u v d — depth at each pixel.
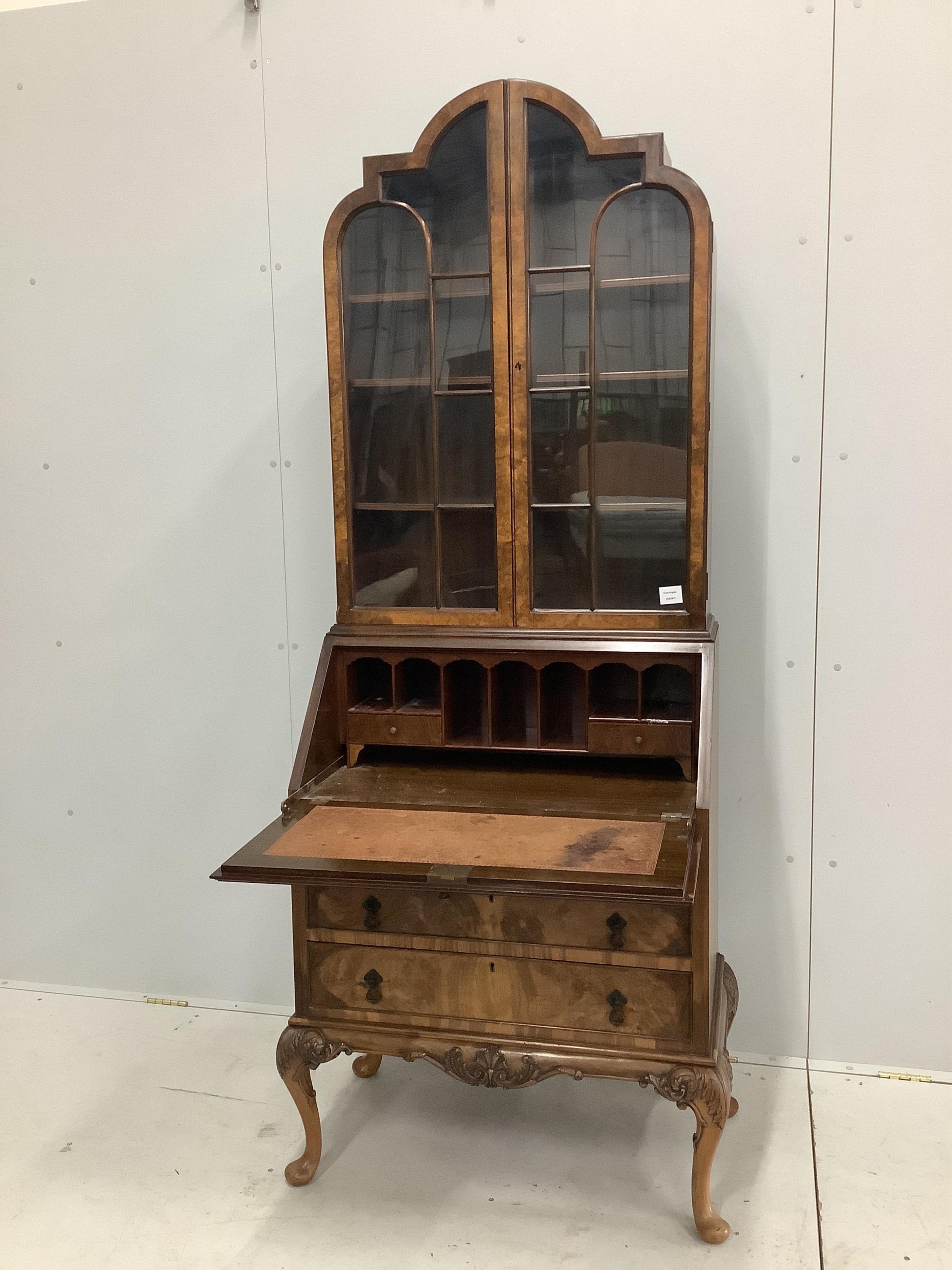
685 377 1.98
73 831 2.89
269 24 2.45
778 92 2.23
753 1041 2.54
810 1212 2.02
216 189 2.54
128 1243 1.99
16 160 2.64
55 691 2.84
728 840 2.48
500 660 2.10
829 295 2.26
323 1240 1.98
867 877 2.43
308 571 2.64
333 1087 2.49
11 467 2.77
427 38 2.37
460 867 1.70
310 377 2.56
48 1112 2.40
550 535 2.07
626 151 1.92
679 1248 1.94
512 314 2.01
